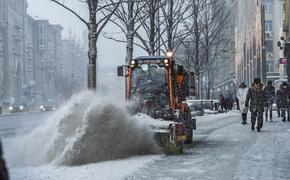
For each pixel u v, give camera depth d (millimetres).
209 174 8742
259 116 17891
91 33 17688
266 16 80250
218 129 19625
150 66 12914
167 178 8312
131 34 21328
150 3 23891
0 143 3318
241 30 96562
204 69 43594
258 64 72188
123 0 19938
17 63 133500
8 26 127188
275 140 14461
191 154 11680
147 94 12688
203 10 39531
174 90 12977
